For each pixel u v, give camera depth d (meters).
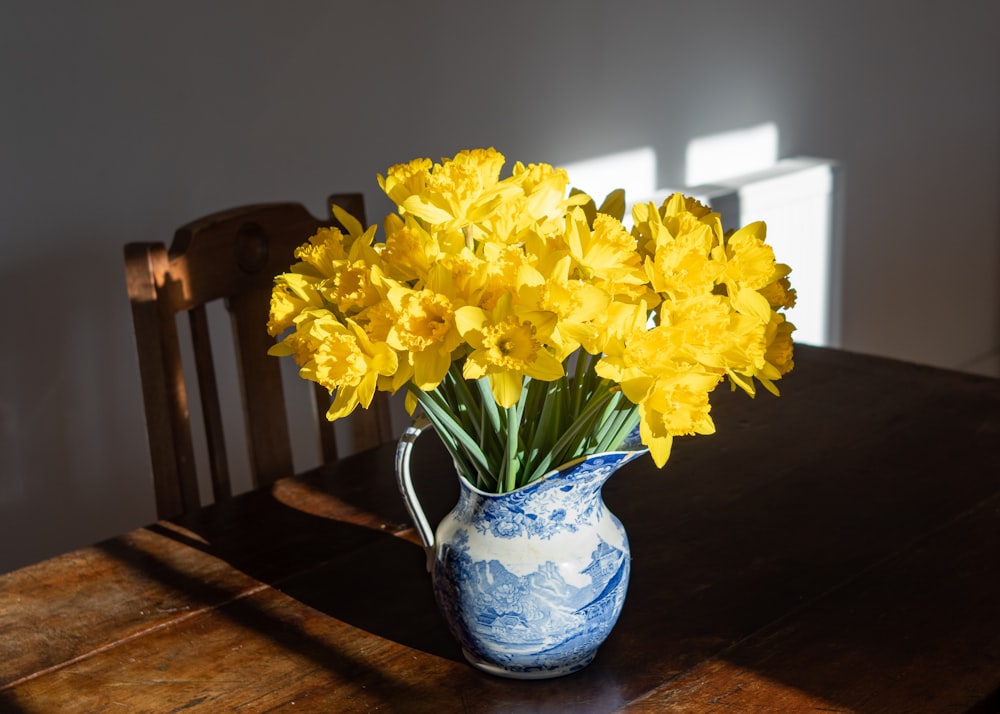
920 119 3.95
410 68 2.59
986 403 1.92
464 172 1.24
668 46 3.06
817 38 3.47
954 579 1.49
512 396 1.19
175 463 1.80
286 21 2.38
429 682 1.37
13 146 2.11
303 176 2.50
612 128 3.00
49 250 2.18
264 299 1.89
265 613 1.48
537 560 1.31
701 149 3.23
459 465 1.33
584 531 1.32
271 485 1.77
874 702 1.31
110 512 2.39
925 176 4.05
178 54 2.25
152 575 1.56
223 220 1.83
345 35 2.48
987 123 4.27
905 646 1.39
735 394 1.99
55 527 2.31
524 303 1.20
